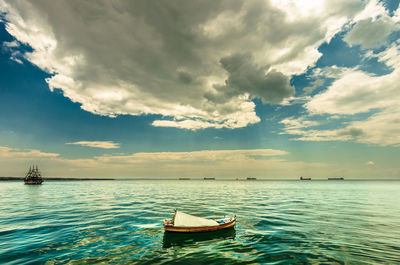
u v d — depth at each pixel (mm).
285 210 27625
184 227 16641
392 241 14688
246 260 11523
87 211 26438
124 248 13328
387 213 25734
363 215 24266
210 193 60688
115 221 20656
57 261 11203
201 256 12125
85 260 11391
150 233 16625
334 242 14547
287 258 11781
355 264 10938
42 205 32250
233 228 18219
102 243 14195
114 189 81188
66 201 37906
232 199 42531
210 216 23250
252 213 25203
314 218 22406
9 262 11008
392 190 79750
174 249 13242
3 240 14625
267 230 17625
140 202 36438
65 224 19297
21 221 20484
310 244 14133
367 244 14070
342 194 58156
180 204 33594
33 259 11422
